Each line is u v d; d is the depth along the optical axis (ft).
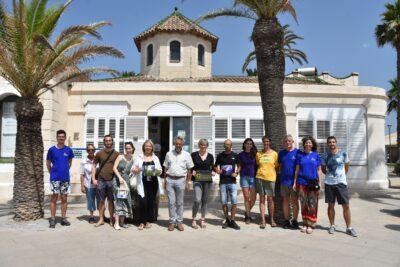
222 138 47.62
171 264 17.94
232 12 32.91
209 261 18.42
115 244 21.58
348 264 18.02
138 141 46.91
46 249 20.49
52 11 29.68
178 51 64.08
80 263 18.04
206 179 25.96
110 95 47.65
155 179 26.96
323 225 27.35
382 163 50.14
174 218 25.46
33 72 28.17
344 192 24.38
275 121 28.99
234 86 48.08
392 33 67.26
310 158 25.25
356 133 49.65
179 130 48.11
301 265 17.85
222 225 26.37
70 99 47.52
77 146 46.78
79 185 42.68
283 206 26.45
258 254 19.66
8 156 44.19
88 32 29.45
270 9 29.35
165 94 47.73
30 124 28.63
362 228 26.35
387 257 19.19
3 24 27.50
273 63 29.30
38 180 28.76
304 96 49.06
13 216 30.04
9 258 18.78
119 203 25.72
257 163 27.02
